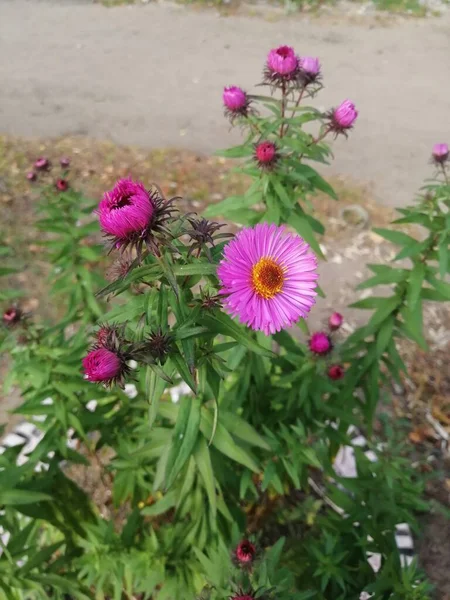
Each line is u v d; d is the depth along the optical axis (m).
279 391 0.36
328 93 0.89
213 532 0.33
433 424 0.51
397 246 0.67
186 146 0.80
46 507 0.34
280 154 0.30
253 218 0.32
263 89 0.90
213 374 0.22
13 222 0.68
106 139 0.81
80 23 1.11
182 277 0.20
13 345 0.33
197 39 1.04
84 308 0.45
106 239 0.19
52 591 0.36
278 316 0.18
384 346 0.36
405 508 0.35
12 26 1.10
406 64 0.97
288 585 0.26
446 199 0.32
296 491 0.45
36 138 0.81
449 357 0.56
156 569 0.33
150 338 0.20
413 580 0.31
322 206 0.71
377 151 0.80
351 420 0.35
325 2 1.14
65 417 0.33
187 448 0.25
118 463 0.36
